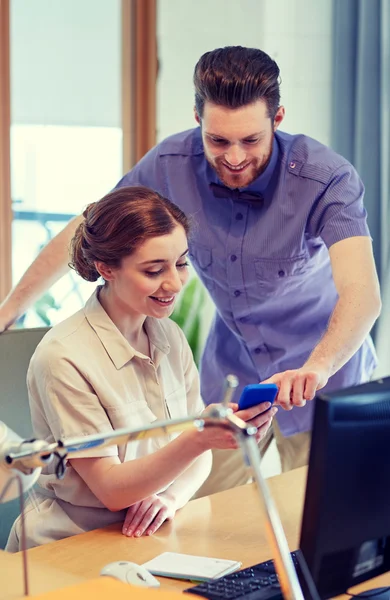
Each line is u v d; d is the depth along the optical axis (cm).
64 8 320
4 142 305
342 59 348
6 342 190
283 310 231
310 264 222
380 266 349
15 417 190
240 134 188
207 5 341
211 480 247
